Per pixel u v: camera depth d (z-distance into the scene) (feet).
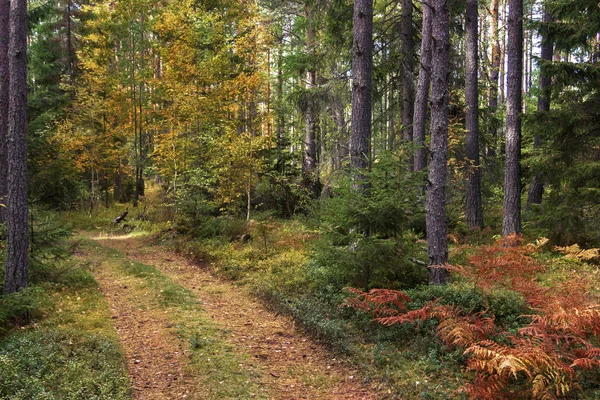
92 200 74.95
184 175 61.21
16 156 24.38
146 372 18.98
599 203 36.45
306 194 65.31
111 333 22.89
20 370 16.44
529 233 42.27
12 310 22.04
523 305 21.43
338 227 27.61
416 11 56.70
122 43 81.35
